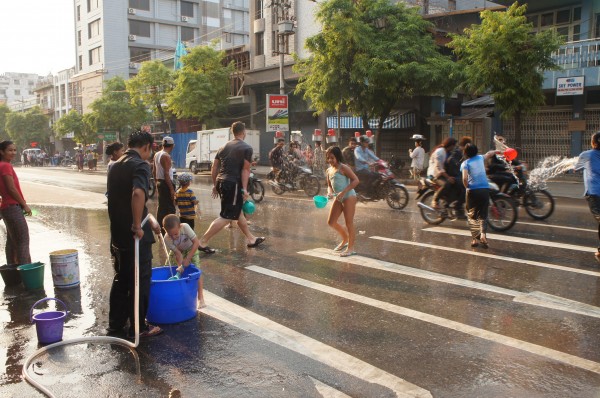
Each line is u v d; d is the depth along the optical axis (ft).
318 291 19.72
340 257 25.07
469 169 26.35
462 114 87.71
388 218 36.47
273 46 106.52
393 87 63.05
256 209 43.01
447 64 63.67
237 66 118.62
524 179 34.40
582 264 22.76
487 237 29.04
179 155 124.36
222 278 21.88
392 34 65.57
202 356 14.17
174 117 135.85
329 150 24.79
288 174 52.54
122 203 15.01
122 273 15.49
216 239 30.42
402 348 14.39
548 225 32.42
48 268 24.45
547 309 17.19
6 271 21.24
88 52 187.32
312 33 98.48
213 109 112.47
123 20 179.32
